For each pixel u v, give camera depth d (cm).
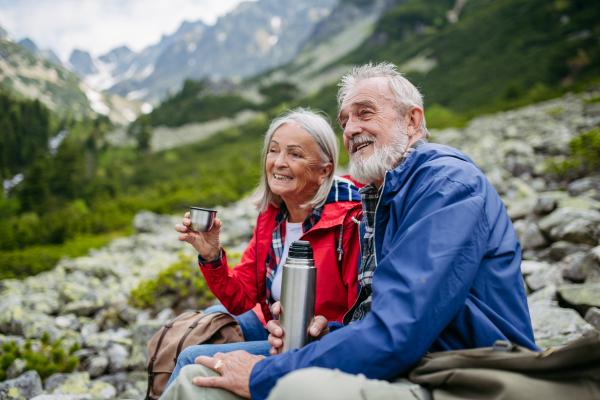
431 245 117
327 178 192
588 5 7019
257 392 119
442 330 117
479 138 1237
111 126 12269
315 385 95
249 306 206
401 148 167
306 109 206
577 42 5584
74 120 11469
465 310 119
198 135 11738
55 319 406
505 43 7812
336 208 182
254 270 207
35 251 1276
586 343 94
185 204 1834
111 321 387
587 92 2086
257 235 206
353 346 112
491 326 117
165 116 13112
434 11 15625
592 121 895
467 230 119
